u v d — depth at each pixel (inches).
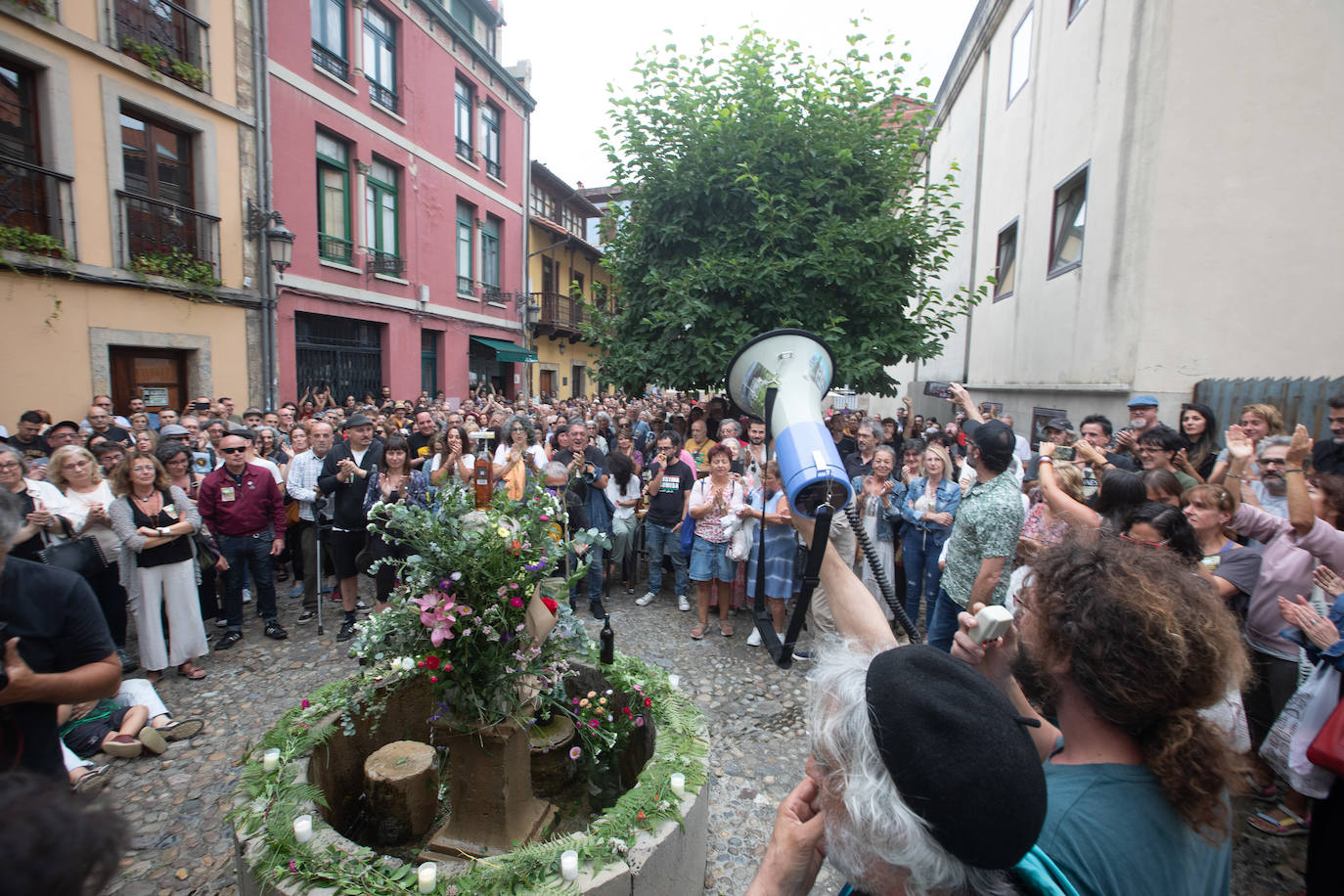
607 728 131.4
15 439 269.4
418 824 117.4
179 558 182.1
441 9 630.5
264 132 428.5
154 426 369.4
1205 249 251.6
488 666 103.9
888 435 356.5
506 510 108.9
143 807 131.6
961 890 34.3
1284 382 219.6
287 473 246.2
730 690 184.4
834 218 286.8
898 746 33.0
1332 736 85.6
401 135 596.4
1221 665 39.6
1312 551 123.6
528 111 834.8
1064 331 328.5
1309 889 91.8
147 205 369.1
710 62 314.2
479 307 753.0
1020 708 51.6
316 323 518.9
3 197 308.3
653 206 316.5
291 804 96.0
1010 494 138.3
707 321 300.5
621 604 255.9
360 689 126.2
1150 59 256.4
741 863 118.2
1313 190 245.6
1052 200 350.6
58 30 319.3
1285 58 243.4
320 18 504.1
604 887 85.4
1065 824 39.0
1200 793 38.6
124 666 192.9
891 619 221.3
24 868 26.9
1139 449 185.6
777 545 206.7
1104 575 43.6
